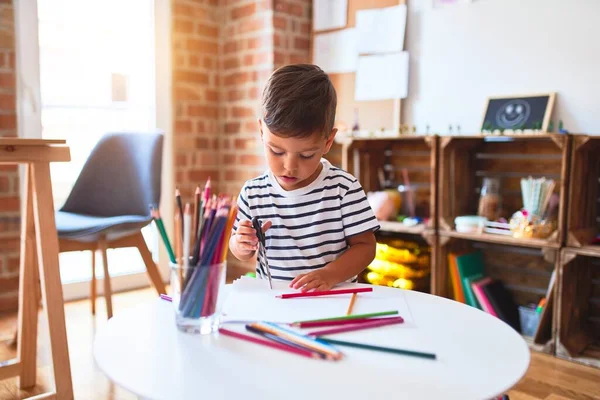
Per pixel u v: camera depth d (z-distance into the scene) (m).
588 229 1.99
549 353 1.96
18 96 2.40
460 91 2.37
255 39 2.83
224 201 0.80
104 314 2.37
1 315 2.35
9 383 1.69
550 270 2.22
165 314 0.87
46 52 2.49
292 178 1.06
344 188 1.21
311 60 2.88
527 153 2.23
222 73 3.04
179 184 2.93
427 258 2.34
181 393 0.60
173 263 0.80
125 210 2.12
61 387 1.34
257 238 1.07
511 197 2.29
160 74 2.83
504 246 2.33
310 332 0.79
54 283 1.35
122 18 2.70
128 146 2.16
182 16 2.88
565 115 2.10
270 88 1.02
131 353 0.71
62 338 1.35
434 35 2.43
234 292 0.99
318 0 2.82
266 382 0.63
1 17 2.31
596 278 2.13
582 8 2.04
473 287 2.19
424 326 0.82
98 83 2.65
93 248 2.01
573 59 2.07
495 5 2.25
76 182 2.15
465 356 0.70
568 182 1.90
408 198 2.47
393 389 0.61
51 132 2.52
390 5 2.55
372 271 2.42
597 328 2.13
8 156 1.29
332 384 0.62
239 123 2.96
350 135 2.53
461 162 2.28
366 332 0.79
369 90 2.63
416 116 2.51
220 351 0.72
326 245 1.20
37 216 1.33
